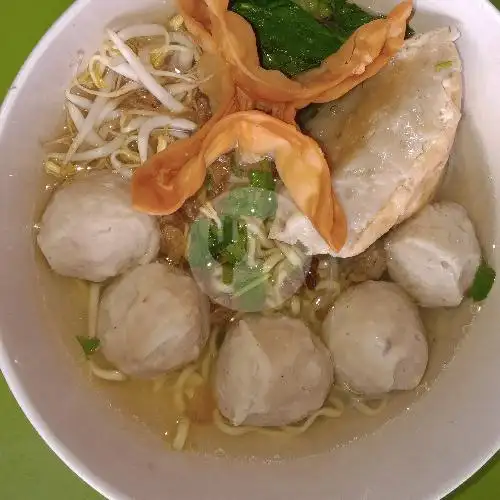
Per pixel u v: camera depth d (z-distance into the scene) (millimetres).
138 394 206
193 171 186
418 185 199
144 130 208
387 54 193
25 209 193
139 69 204
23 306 189
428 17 204
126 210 192
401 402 211
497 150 212
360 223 198
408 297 206
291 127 182
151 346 190
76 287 206
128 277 197
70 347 201
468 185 218
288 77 201
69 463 177
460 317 214
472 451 190
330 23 209
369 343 194
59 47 187
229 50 187
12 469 213
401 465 198
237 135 188
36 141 193
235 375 192
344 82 192
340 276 215
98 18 192
